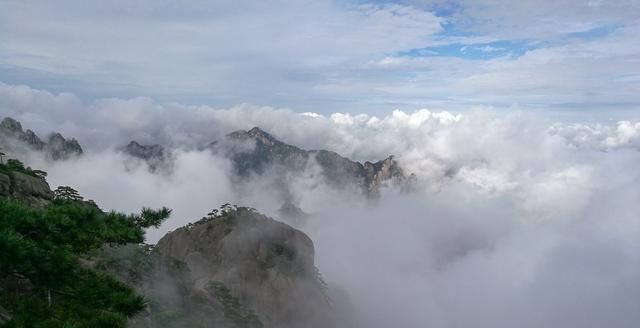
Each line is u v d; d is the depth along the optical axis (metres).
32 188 50.00
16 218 14.15
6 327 13.88
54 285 14.17
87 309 14.90
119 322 13.95
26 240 13.50
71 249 15.68
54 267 14.08
